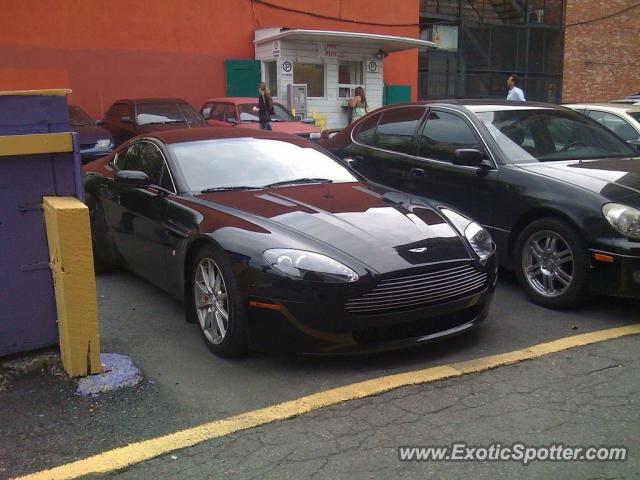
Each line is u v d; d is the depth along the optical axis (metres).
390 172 6.31
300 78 16.23
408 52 19.17
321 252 3.62
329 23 17.42
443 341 4.17
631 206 4.33
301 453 2.85
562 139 5.70
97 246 5.77
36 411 3.21
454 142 5.73
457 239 4.03
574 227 4.54
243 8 16.12
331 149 7.20
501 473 2.70
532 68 23.92
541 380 3.57
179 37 15.34
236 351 3.80
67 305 3.40
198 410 3.24
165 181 4.84
